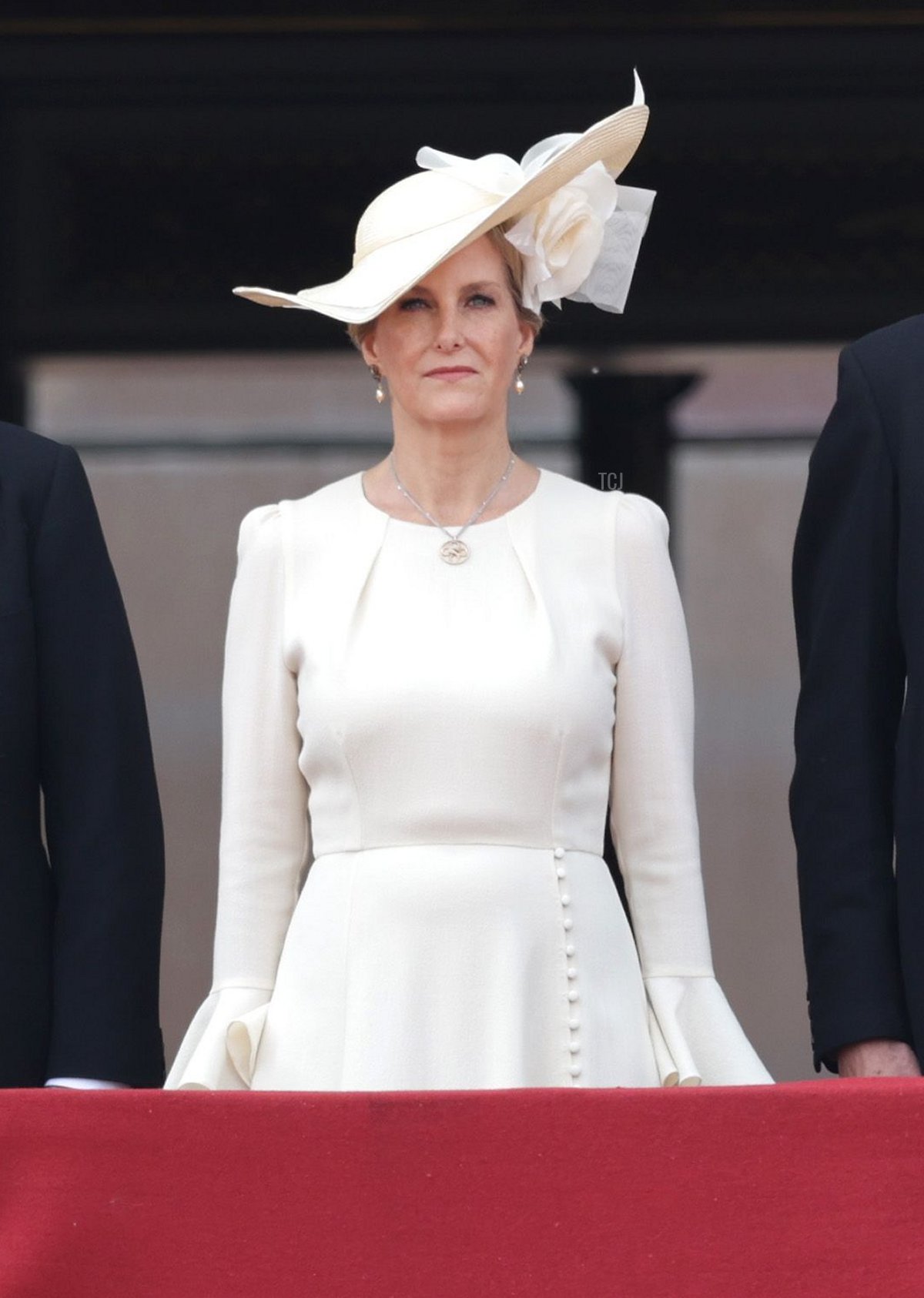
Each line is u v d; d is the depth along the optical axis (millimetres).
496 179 12336
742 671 25703
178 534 25312
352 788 11969
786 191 24047
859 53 23859
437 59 24031
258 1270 9266
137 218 24344
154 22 24062
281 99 24172
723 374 24156
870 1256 9219
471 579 12281
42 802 12789
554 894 11836
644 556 12523
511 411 24062
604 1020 11797
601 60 23953
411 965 11672
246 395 24844
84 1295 9281
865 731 12352
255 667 12484
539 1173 9305
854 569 12430
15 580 12461
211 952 25812
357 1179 9312
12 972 12102
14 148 24203
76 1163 9352
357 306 12062
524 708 11852
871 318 24031
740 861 26359
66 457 12906
